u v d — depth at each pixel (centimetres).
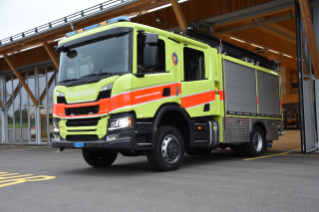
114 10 1359
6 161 1011
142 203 395
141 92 614
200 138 750
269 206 374
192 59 751
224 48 863
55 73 2153
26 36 1714
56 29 1581
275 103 1106
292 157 928
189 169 699
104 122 605
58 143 672
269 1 1297
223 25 1486
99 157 781
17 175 668
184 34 745
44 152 1423
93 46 658
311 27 981
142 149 612
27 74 2348
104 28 648
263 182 527
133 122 595
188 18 1512
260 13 1338
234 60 889
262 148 995
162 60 668
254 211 354
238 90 897
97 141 608
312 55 1036
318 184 509
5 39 1825
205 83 773
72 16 1491
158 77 650
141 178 585
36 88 2273
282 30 1967
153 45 584
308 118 1062
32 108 2322
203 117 778
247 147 938
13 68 2091
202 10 1473
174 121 734
